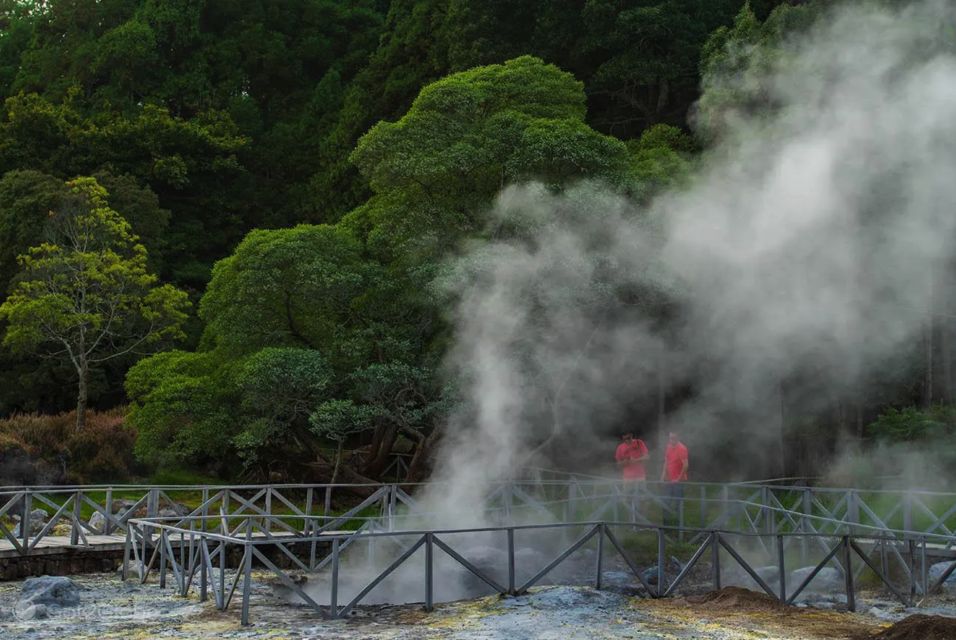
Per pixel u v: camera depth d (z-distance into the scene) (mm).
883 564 12008
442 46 33125
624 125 30625
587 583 12750
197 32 46781
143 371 21875
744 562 10617
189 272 36906
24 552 13477
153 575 13258
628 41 29719
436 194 20672
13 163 37719
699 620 9234
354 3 51625
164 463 23125
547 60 31250
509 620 9266
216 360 21516
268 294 20062
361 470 22609
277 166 43688
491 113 21578
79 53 44906
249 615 10039
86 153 38375
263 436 19688
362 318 20922
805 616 9578
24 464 21516
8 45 51500
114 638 8914
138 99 44875
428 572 10094
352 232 22078
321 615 9961
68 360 30141
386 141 20297
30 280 27250
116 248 31438
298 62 48500
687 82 29781
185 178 38938
